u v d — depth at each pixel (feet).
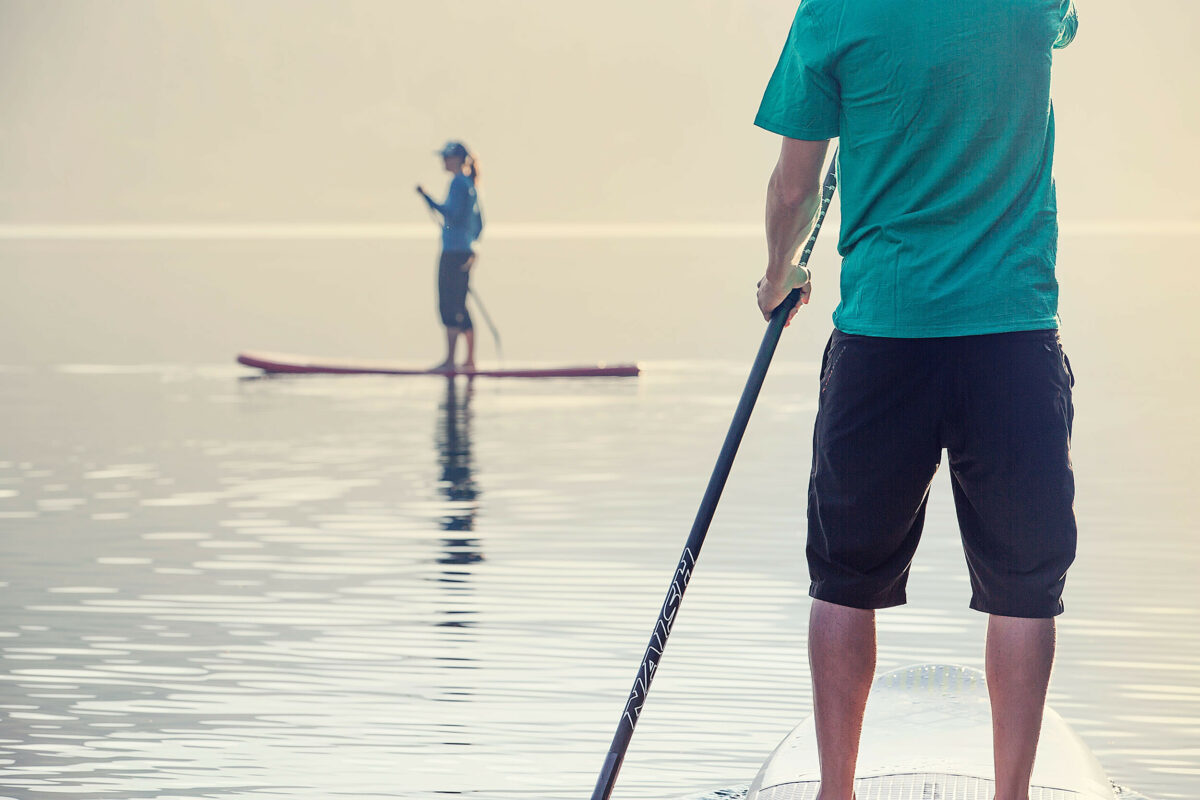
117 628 43.29
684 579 23.63
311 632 42.98
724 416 89.92
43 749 32.86
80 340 145.07
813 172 22.90
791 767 26.23
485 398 100.42
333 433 83.97
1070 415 22.13
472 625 43.73
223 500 63.82
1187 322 149.69
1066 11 22.49
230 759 32.32
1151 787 30.78
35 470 71.51
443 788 30.68
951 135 21.65
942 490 65.82
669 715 35.55
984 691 28.17
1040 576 22.02
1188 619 43.83
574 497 64.23
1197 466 70.23
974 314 21.71
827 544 22.93
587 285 215.51
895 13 21.62
